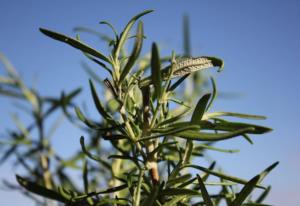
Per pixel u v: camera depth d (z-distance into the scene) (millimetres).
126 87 264
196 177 257
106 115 269
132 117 270
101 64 260
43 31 247
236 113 266
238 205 241
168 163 280
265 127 236
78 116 276
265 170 245
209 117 263
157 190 238
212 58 253
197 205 275
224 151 288
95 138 385
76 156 390
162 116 269
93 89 268
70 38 247
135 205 248
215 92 265
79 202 282
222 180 286
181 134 241
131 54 243
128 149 337
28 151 410
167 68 257
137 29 241
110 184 344
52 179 398
